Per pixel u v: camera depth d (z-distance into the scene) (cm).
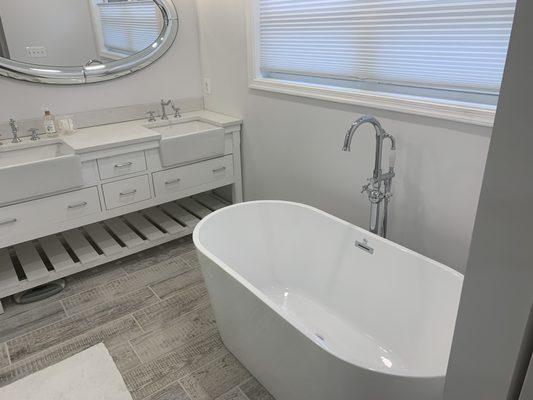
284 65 247
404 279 179
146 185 254
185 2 287
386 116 196
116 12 259
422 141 184
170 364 188
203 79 311
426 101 177
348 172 225
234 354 191
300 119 242
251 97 272
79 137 244
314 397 145
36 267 238
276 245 236
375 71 199
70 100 261
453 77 170
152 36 280
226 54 280
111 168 237
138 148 243
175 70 297
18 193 206
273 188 282
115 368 186
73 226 233
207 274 178
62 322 216
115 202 246
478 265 56
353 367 120
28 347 200
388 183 191
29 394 173
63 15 242
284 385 159
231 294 166
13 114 242
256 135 280
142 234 280
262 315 150
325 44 218
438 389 117
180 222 297
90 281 250
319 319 212
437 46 171
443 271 162
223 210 219
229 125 279
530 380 53
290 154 258
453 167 177
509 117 48
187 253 279
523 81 45
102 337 205
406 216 204
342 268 208
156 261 270
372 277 194
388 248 183
